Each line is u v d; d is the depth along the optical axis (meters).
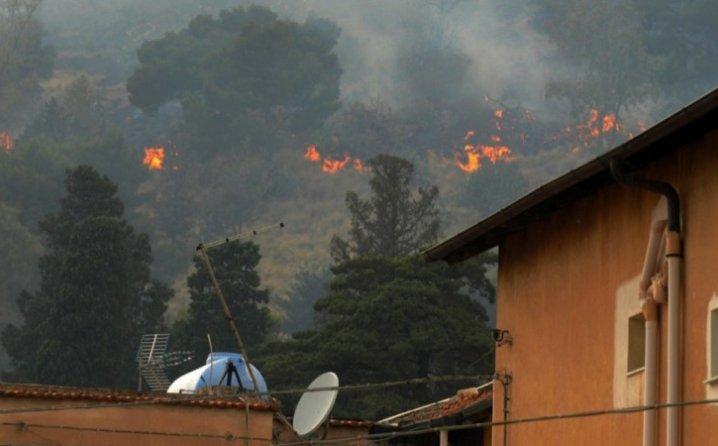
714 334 35.94
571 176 41.00
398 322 184.62
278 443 61.59
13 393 62.56
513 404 48.47
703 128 36.66
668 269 37.59
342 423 68.88
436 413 64.19
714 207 36.38
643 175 39.94
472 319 185.88
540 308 47.03
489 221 47.12
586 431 43.12
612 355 41.69
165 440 63.75
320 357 184.12
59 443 62.62
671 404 32.50
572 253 44.88
